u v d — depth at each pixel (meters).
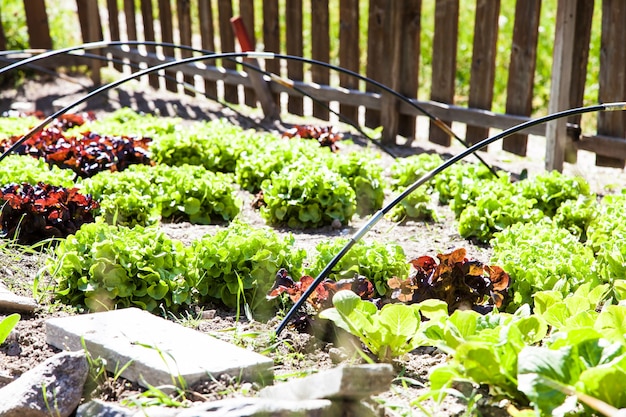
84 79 10.68
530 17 6.64
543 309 3.23
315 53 8.53
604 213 4.87
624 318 2.85
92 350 3.01
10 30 11.41
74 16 12.97
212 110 9.34
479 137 7.36
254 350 3.19
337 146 7.18
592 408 2.38
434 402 2.66
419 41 7.52
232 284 3.74
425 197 5.43
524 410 2.47
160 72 10.17
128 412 2.54
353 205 5.31
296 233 5.08
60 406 2.67
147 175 5.42
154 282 3.66
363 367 2.39
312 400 2.44
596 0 11.29
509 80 6.92
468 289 3.53
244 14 9.07
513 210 4.88
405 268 3.81
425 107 7.60
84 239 3.79
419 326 2.97
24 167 5.28
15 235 4.44
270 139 6.90
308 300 3.42
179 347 2.97
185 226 5.11
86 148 6.12
